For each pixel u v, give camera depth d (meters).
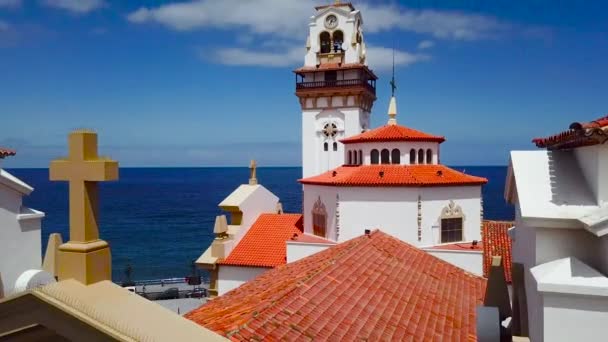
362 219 34.72
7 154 22.28
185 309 51.78
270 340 12.36
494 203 169.88
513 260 17.77
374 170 36.94
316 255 24.58
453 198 35.12
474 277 24.88
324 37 54.56
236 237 39.25
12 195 23.00
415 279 21.22
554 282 10.47
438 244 34.53
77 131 7.21
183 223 149.50
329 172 40.88
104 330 6.08
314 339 13.05
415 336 15.16
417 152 38.00
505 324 16.19
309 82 53.56
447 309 18.45
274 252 37.94
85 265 6.96
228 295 20.06
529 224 11.62
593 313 10.35
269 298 15.27
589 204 11.71
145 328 6.46
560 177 12.84
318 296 16.02
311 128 54.00
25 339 6.75
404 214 34.00
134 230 136.50
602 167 11.40
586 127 10.84
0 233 22.30
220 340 7.01
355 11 53.34
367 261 21.53
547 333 10.63
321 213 37.66
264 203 44.41
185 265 92.31
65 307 6.19
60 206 178.62
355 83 51.81
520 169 13.42
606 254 10.88
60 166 7.20
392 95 42.16
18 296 6.30
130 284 63.75
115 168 7.29
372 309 16.22
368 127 57.00
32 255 24.16
